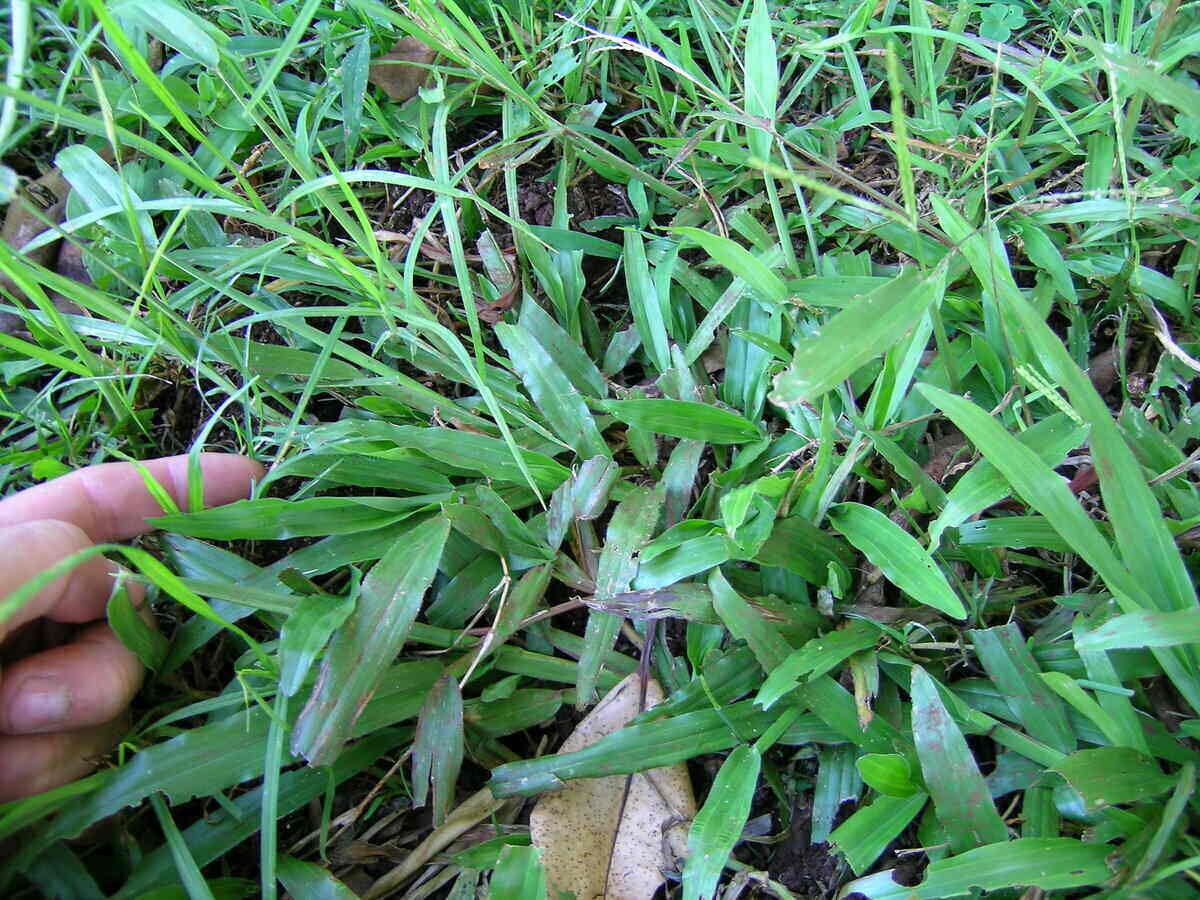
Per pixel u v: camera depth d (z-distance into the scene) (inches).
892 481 11.7
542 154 14.8
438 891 10.6
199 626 11.3
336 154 14.7
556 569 11.4
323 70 15.2
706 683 10.5
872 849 9.4
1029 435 10.3
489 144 14.8
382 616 10.1
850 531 10.7
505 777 10.4
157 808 10.1
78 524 10.9
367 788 11.2
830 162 13.7
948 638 10.9
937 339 11.1
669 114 14.5
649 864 10.3
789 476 11.2
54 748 10.3
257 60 14.9
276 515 10.9
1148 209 12.0
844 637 10.5
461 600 11.4
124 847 10.4
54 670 10.2
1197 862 8.2
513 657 11.3
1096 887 9.3
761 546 10.6
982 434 9.2
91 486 10.9
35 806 9.6
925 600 9.9
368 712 10.6
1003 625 10.5
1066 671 10.3
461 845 10.7
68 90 14.8
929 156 13.9
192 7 15.1
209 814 10.6
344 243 14.1
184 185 14.4
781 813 10.6
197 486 10.7
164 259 12.7
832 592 10.8
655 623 10.9
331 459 11.8
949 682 10.8
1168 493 10.7
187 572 11.5
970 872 8.9
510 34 15.3
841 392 11.2
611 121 15.1
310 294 13.9
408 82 14.5
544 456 11.7
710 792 9.9
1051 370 9.8
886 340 8.4
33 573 9.7
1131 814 9.1
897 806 9.7
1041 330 9.5
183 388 13.5
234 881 10.3
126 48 9.2
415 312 12.5
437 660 11.0
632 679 11.1
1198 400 12.2
